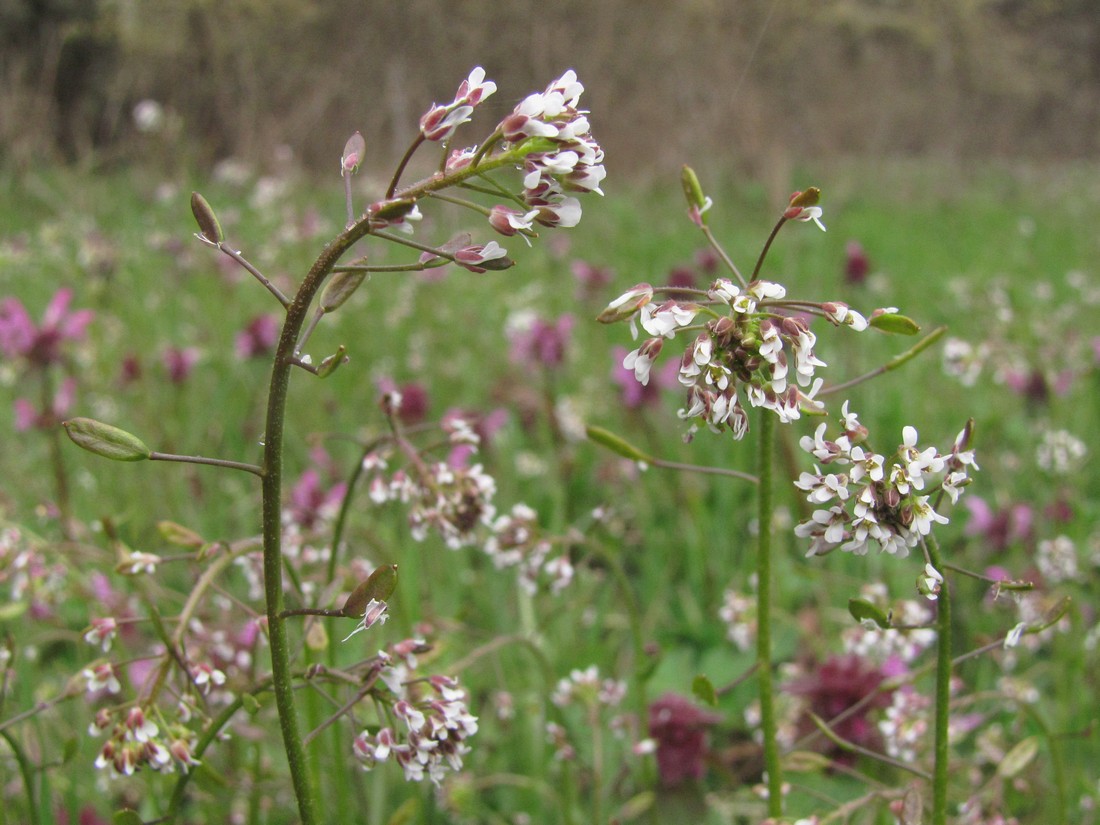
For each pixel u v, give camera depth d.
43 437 4.78
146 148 9.83
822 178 15.90
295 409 5.26
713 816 2.79
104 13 11.98
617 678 3.42
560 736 2.60
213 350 5.98
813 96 18.16
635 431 4.91
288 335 1.49
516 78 15.57
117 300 6.38
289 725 1.62
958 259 11.12
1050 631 3.15
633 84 15.55
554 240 9.31
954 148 21.61
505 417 4.71
